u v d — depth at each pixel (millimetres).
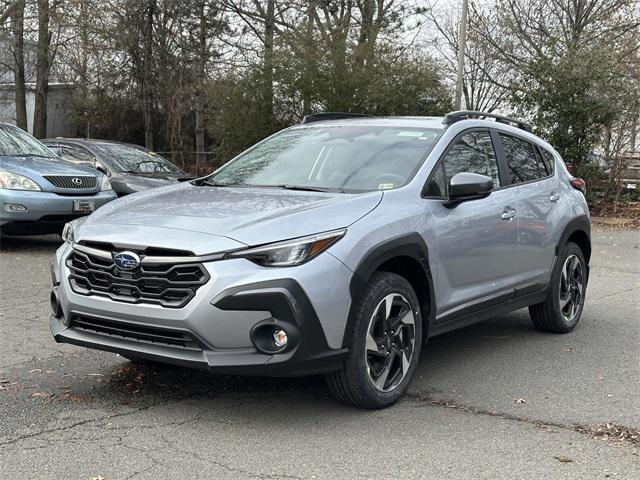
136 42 26438
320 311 3934
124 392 4668
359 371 4180
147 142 28797
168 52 27188
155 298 3969
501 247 5504
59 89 31875
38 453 3713
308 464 3625
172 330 3898
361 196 4520
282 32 24547
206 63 27047
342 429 4094
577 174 18844
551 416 4406
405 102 20422
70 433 3979
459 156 5359
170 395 4621
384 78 20453
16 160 10242
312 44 20641
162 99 28125
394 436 4008
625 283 9531
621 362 5660
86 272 4230
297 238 3986
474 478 3504
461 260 5047
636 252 12742
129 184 11797
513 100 19062
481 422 4270
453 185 4832
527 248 5867
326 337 3979
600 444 3969
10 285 8109
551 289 6316
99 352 5570
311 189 4891
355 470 3564
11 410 4312
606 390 4941
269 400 4547
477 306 5301
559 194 6453
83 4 24938
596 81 18141
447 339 6348
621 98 18094
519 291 5828
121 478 3439
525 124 6676
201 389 4742
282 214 4172
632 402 4699
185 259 3887
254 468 3568
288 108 20875
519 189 5895
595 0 25531
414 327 4586
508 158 5969
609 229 16469
